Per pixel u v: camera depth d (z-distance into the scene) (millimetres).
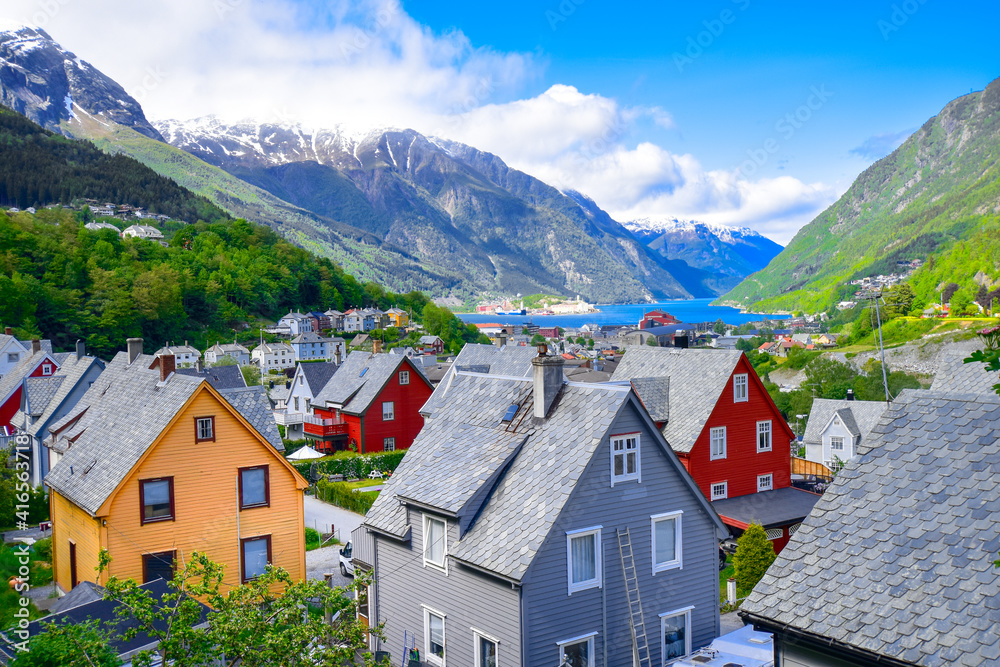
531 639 17188
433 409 48781
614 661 18891
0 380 60906
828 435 59344
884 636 9586
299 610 13734
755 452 37281
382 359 65500
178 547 26188
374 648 22594
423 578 20625
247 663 12812
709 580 21297
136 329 161750
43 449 45281
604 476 18844
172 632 13406
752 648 17547
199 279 196625
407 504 21016
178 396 27047
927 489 10992
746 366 36844
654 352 41250
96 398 36438
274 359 171000
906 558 10336
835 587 10664
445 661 19672
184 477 26422
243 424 27672
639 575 19531
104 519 24812
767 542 27469
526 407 21531
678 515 20453
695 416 35594
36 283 146625
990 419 11141
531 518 17953
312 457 56188
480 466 20344
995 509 10016
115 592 13758
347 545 32531
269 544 28203
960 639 8938
